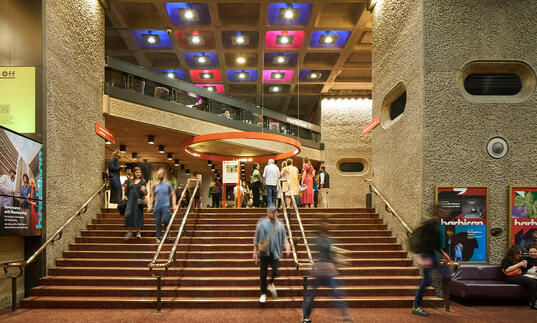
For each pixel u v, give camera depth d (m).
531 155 7.61
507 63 7.73
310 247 8.52
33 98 7.48
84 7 9.64
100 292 6.87
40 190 7.28
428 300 6.66
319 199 16.30
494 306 6.77
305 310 4.96
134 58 18.11
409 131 8.28
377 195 10.38
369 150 21.44
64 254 8.14
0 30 7.60
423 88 7.70
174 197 8.31
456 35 7.75
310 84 20.95
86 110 9.69
